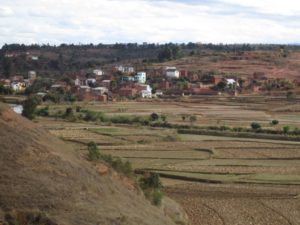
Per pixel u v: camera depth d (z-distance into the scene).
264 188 94.38
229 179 101.38
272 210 78.06
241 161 120.88
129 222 46.06
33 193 45.03
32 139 55.09
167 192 90.00
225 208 78.88
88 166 58.25
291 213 76.38
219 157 125.56
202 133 168.62
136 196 59.62
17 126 56.81
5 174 46.69
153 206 61.81
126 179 66.94
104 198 50.59
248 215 74.81
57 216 42.66
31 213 41.75
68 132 160.25
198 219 72.06
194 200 84.12
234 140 154.38
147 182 78.56
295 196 88.06
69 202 45.72
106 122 191.50
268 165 116.44
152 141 148.88
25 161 50.06
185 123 188.00
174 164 115.38
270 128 173.88
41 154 52.69
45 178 48.47
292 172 109.06
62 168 51.91
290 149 137.88
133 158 121.50
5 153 49.94
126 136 155.50
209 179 100.75
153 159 120.88
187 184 97.75
